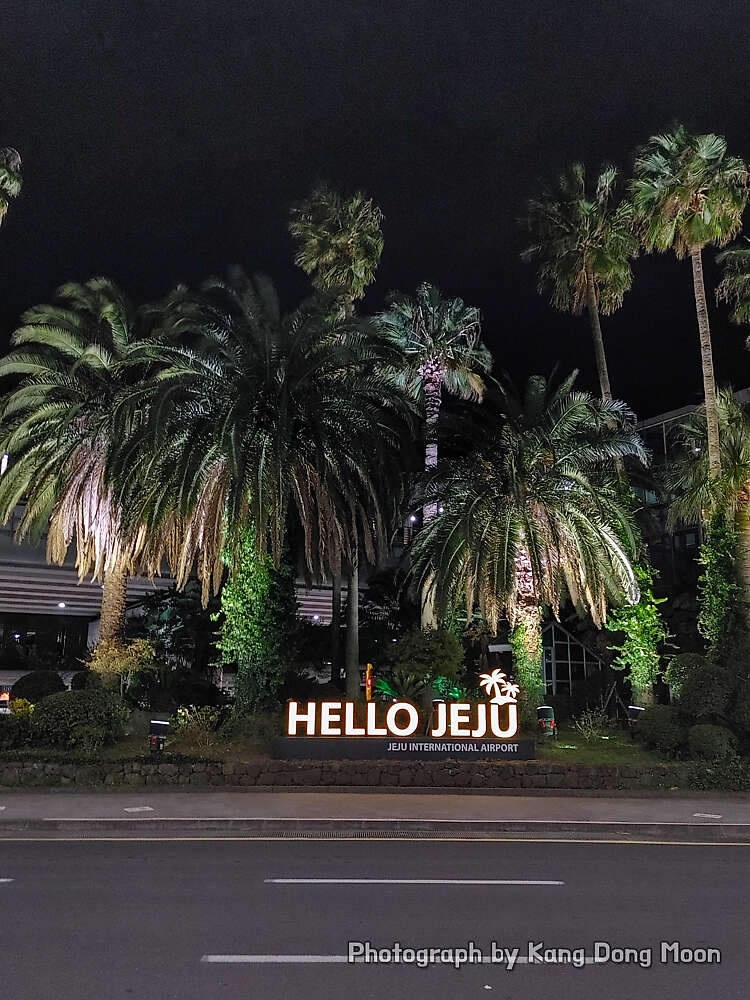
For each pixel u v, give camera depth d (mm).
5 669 43156
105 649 25828
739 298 29438
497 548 23219
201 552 23844
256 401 22844
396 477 25594
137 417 23516
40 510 28266
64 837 12852
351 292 35562
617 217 31438
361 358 24781
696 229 27828
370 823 13828
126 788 17672
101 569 28938
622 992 5957
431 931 7359
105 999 5656
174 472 21516
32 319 26688
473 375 32312
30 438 26281
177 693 28281
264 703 22391
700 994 5934
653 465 38281
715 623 24547
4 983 5953
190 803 15742
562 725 27500
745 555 25281
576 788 18516
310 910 8039
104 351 26312
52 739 19625
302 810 14969
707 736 19578
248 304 23141
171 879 9484
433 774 18609
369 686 23422
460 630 29375
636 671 26375
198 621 33344
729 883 9609
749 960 6672
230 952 6699
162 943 6922
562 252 31688
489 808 15609
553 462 23984
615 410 25438
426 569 24953
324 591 41438
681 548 39125
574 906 8328
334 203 35812
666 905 8406
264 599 22859
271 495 21812
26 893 8719
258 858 10984
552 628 35469
